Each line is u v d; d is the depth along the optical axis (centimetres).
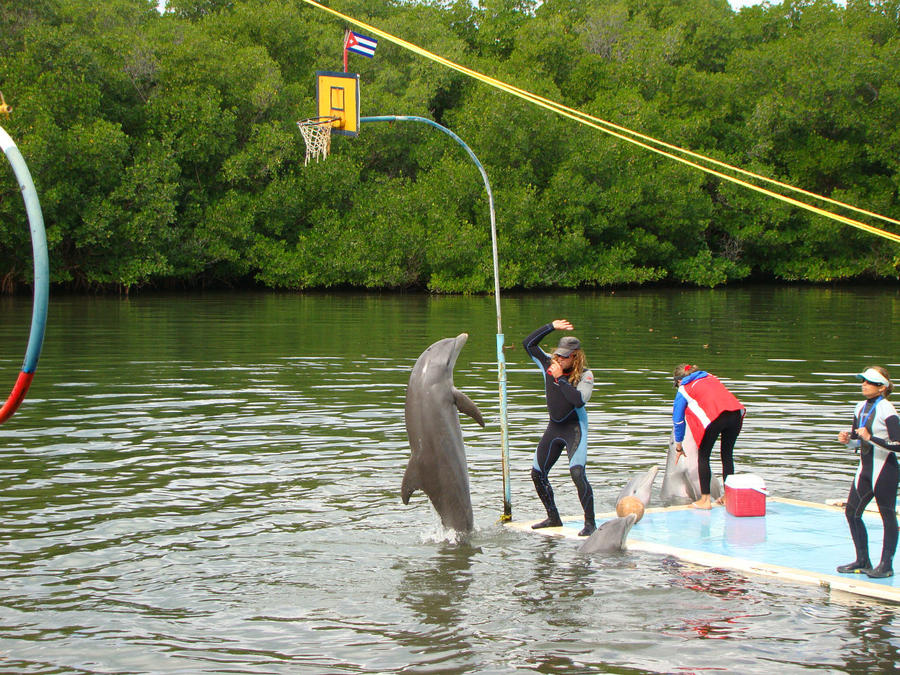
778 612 607
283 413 1315
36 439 1130
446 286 4612
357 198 4872
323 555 721
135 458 1036
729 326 2745
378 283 4641
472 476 979
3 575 673
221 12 5850
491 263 4622
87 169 4159
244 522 805
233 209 4619
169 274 4541
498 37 6762
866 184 5484
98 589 648
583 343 2258
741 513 834
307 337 2397
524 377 1661
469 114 5081
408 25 5781
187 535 768
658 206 5006
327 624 590
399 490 915
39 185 3991
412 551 733
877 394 664
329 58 5503
